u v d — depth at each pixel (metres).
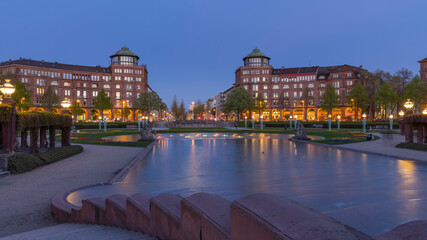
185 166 12.52
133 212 3.56
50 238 3.82
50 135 16.55
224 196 7.05
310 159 14.47
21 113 12.27
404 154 15.43
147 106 87.56
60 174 10.64
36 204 7.05
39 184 9.05
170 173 10.87
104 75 92.19
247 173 10.62
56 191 8.20
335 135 33.47
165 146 22.12
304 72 94.50
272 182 8.84
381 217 4.55
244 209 1.59
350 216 4.67
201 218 2.03
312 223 1.28
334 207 5.48
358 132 39.38
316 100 91.75
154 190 7.99
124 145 21.80
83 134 36.06
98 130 50.22
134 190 8.04
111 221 4.30
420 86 58.84
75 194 7.62
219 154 16.83
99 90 91.75
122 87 93.75
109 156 15.59
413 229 1.10
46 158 13.01
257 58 98.19
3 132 11.23
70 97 87.88
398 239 1.05
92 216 4.89
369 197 6.33
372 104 80.44
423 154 15.38
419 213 4.76
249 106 80.00
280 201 1.60
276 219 1.38
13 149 11.43
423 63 69.62
